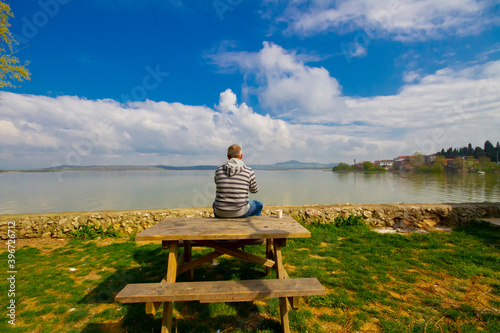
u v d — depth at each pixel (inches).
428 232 199.6
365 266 140.3
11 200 740.7
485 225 211.5
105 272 138.9
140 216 212.4
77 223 205.8
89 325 93.1
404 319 93.2
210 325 91.9
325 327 90.0
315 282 82.2
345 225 217.5
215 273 134.6
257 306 102.8
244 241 120.3
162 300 72.5
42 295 114.8
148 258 157.2
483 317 93.6
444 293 111.3
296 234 93.2
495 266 135.8
